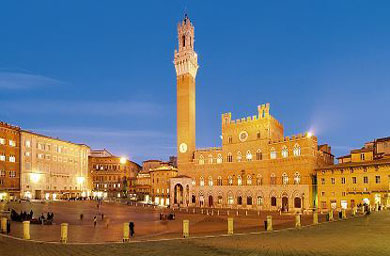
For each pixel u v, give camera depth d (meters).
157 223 75.19
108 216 90.81
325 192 103.81
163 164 195.25
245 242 33.91
